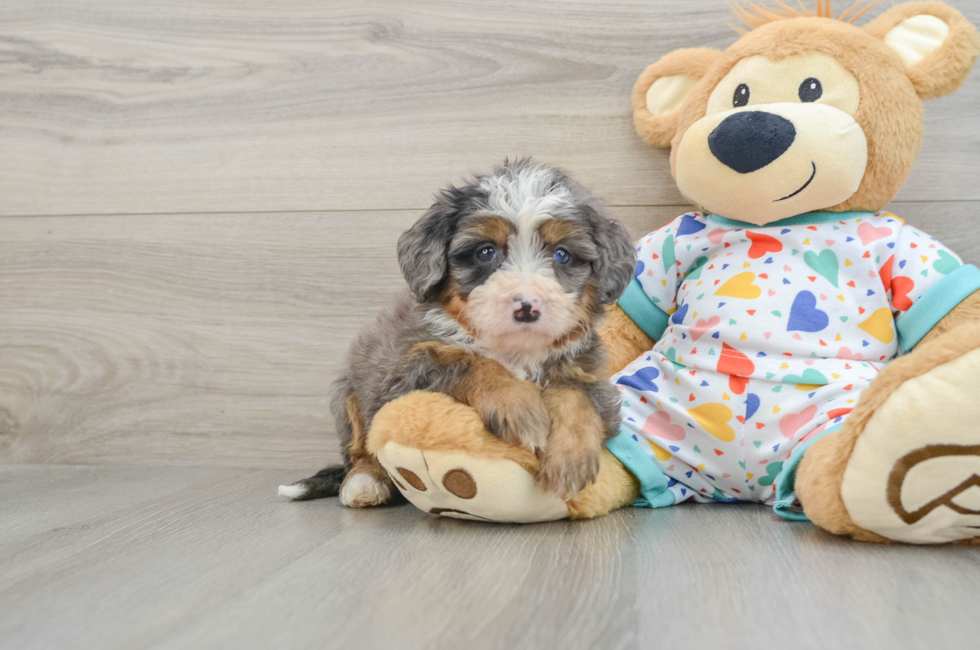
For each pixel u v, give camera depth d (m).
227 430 2.81
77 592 1.32
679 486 2.08
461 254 1.84
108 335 2.88
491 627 1.12
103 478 2.59
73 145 2.89
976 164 2.45
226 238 2.81
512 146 2.67
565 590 1.30
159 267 2.85
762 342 2.03
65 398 2.89
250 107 2.80
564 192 1.90
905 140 2.08
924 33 2.12
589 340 1.95
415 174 2.72
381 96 2.74
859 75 2.05
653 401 2.10
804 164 2.00
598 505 1.88
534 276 1.74
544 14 2.64
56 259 2.90
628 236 1.97
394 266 2.74
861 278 2.08
